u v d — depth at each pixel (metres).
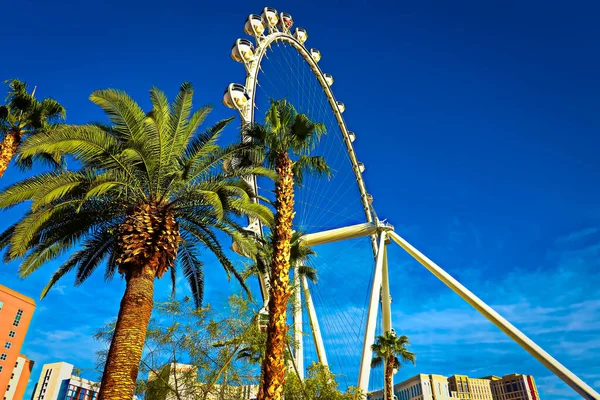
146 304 14.26
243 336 21.98
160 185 16.62
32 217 14.46
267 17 44.44
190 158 16.98
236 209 18.12
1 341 85.31
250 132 21.44
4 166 23.42
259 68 39.34
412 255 46.28
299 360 28.72
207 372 21.00
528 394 176.12
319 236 44.47
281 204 18.84
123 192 16.45
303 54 49.22
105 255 18.98
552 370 34.91
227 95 35.91
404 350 48.03
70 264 18.33
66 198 16.14
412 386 165.00
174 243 15.73
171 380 20.66
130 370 13.18
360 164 52.12
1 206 14.45
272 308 16.36
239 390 21.52
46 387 142.88
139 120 16.50
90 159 15.70
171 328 21.30
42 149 14.18
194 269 19.84
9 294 88.88
